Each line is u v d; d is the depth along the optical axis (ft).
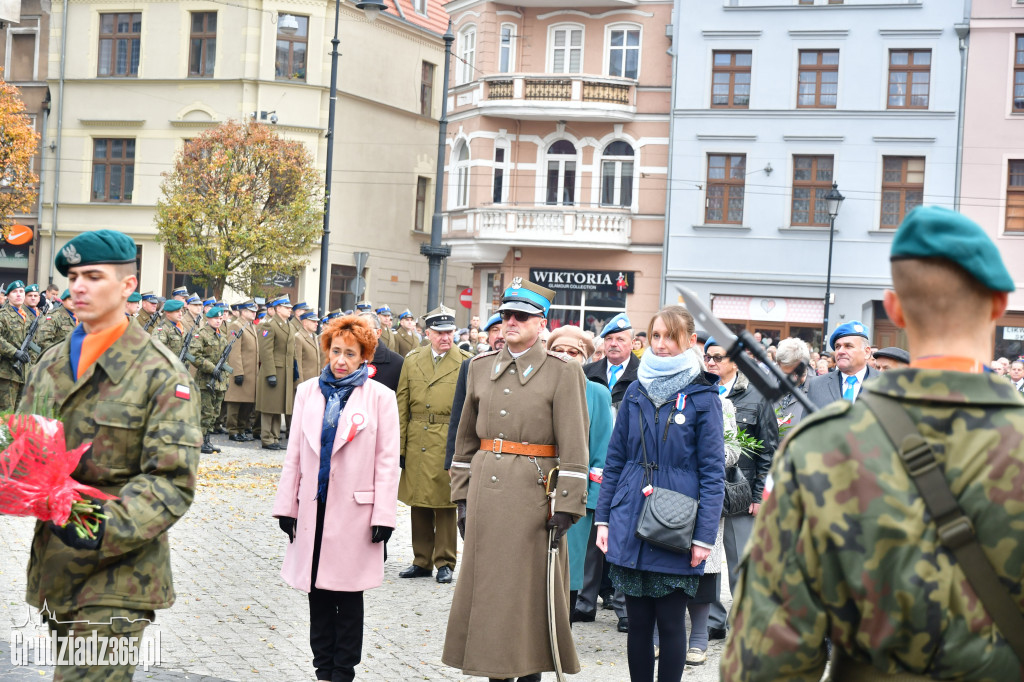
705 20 105.50
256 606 25.48
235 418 62.54
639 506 18.51
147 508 12.27
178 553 30.76
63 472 11.73
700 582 21.94
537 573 18.98
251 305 61.93
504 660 18.54
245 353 61.36
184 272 114.21
